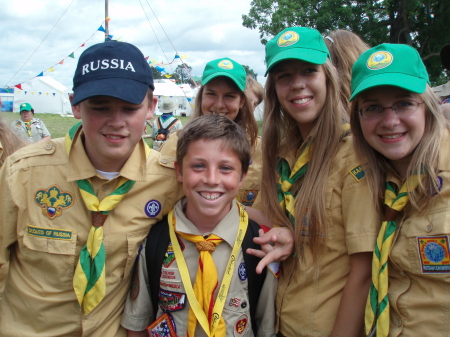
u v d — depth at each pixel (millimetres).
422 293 1402
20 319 1636
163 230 1694
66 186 1604
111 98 1432
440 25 17922
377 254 1480
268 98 1977
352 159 1661
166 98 7695
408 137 1415
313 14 18781
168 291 1625
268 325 1762
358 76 1489
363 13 18703
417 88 1357
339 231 1668
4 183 1598
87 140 1524
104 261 1562
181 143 1665
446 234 1332
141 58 1551
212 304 1562
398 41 18688
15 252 1691
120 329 1704
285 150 1945
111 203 1588
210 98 2461
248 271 1665
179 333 1599
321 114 1754
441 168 1388
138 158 1686
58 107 29156
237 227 1708
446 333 1340
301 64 1708
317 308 1675
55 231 1583
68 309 1599
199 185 1591
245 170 1738
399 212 1496
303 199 1706
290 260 1775
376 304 1467
